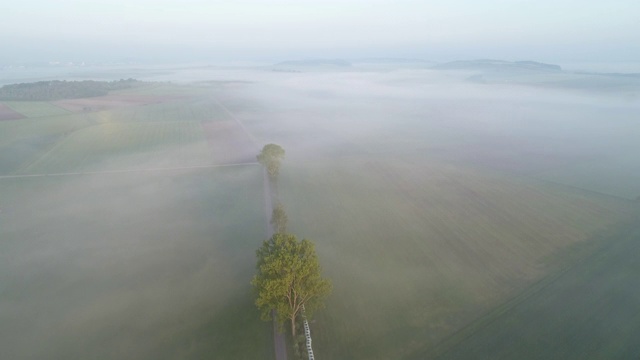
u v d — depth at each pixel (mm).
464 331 42000
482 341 40531
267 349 40094
